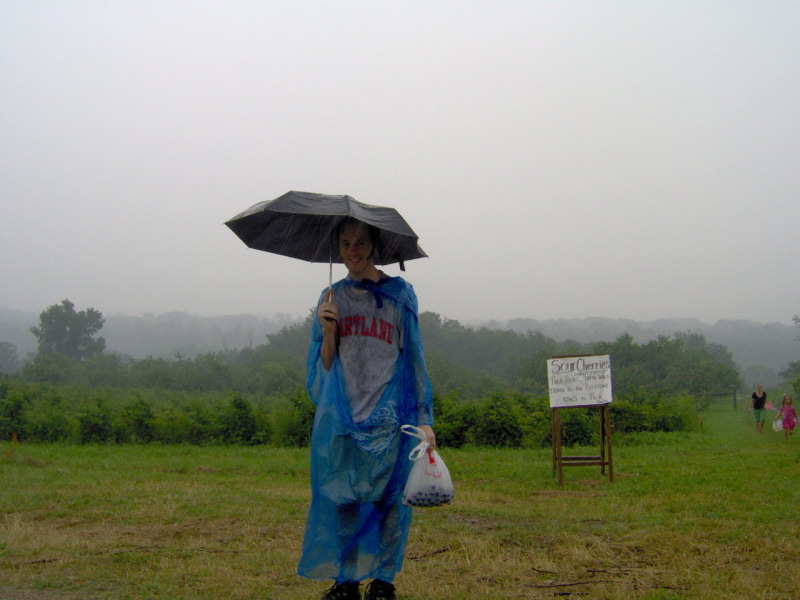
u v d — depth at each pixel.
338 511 4.26
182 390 45.38
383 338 4.43
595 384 11.33
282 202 4.28
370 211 4.41
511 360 63.00
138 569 5.54
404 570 5.54
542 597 4.88
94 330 76.00
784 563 5.72
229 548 6.18
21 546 6.18
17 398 21.12
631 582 5.19
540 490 10.71
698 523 7.22
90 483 10.46
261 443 20.06
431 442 4.32
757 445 18.34
